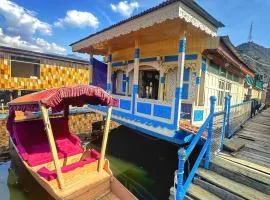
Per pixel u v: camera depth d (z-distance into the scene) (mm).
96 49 12086
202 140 6172
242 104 10453
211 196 4570
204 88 8648
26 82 14133
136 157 10938
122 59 12312
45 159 6734
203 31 6559
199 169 5422
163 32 7656
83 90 5383
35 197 6273
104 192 5801
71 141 8469
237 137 8055
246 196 4270
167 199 7090
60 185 5137
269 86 30375
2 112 12156
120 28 7828
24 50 13602
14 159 8641
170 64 9273
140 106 7801
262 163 5465
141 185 8023
